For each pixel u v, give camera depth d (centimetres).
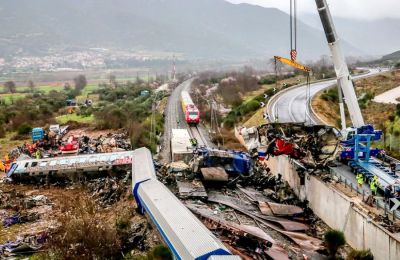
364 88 9875
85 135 7300
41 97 14375
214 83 16400
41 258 3033
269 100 8238
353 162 4012
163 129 7738
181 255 2538
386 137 5247
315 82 11100
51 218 3822
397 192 3125
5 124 9331
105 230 3216
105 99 13750
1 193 4506
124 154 5153
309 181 4038
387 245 2753
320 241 3322
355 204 3228
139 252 3183
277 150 4153
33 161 5062
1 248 3219
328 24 4000
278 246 3105
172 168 4519
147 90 15125
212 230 3219
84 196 4297
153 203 3206
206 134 7300
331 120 6744
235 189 4416
